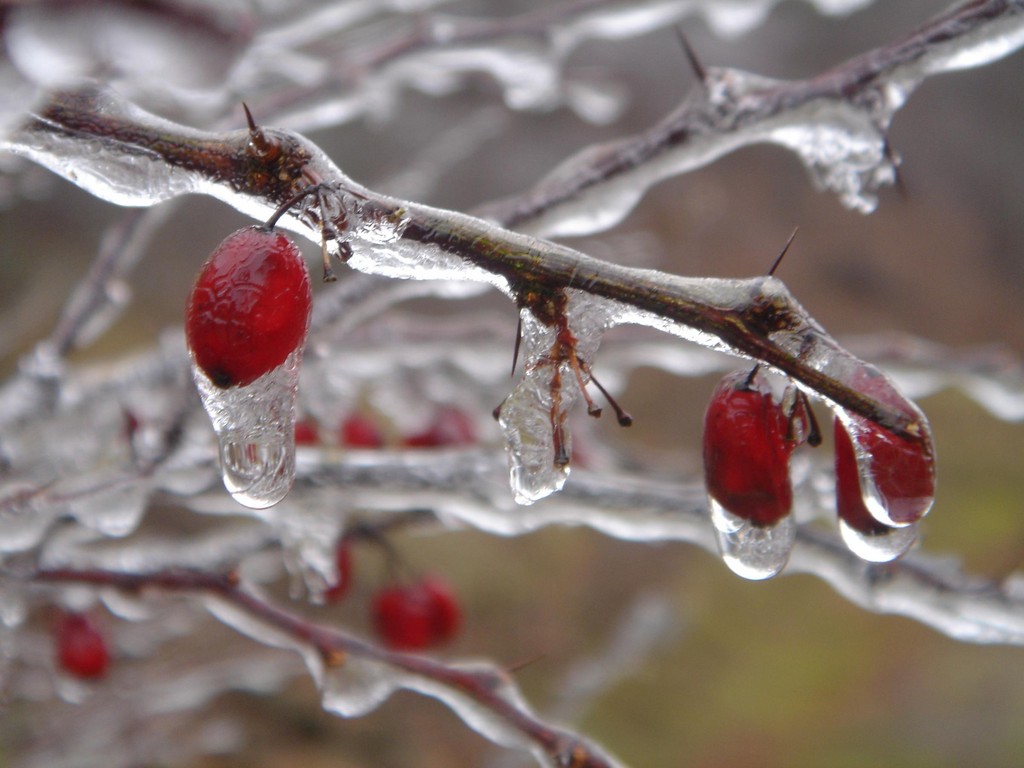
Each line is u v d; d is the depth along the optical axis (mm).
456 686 187
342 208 148
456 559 620
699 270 983
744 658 695
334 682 191
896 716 676
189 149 150
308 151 149
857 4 262
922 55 173
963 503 848
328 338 202
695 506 194
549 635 605
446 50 245
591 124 950
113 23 142
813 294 1069
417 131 804
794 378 143
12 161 214
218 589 198
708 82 181
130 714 343
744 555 147
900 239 1177
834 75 177
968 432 944
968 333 1117
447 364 285
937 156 1290
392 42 243
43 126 150
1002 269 1220
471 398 291
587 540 712
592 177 184
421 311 656
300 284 146
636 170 183
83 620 271
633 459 264
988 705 696
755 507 147
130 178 151
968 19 171
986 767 634
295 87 238
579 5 244
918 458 142
